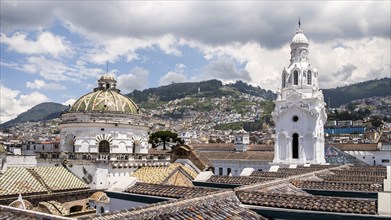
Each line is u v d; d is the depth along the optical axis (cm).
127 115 5359
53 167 4650
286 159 5350
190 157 7738
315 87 5447
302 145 5278
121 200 2256
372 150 8500
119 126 5219
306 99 5291
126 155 4969
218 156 8944
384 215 1560
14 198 3688
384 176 3178
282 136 5453
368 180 3003
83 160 4784
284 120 5441
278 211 1717
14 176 4056
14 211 1456
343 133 17762
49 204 3806
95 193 4325
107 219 1335
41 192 3988
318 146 5294
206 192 2036
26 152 9181
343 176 3203
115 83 5844
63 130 5319
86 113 5188
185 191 2109
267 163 8050
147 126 5606
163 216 1454
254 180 2817
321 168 4134
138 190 2244
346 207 1677
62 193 4181
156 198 2086
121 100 5516
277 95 5616
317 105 5300
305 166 4503
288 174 3450
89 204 4284
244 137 9731
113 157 4803
